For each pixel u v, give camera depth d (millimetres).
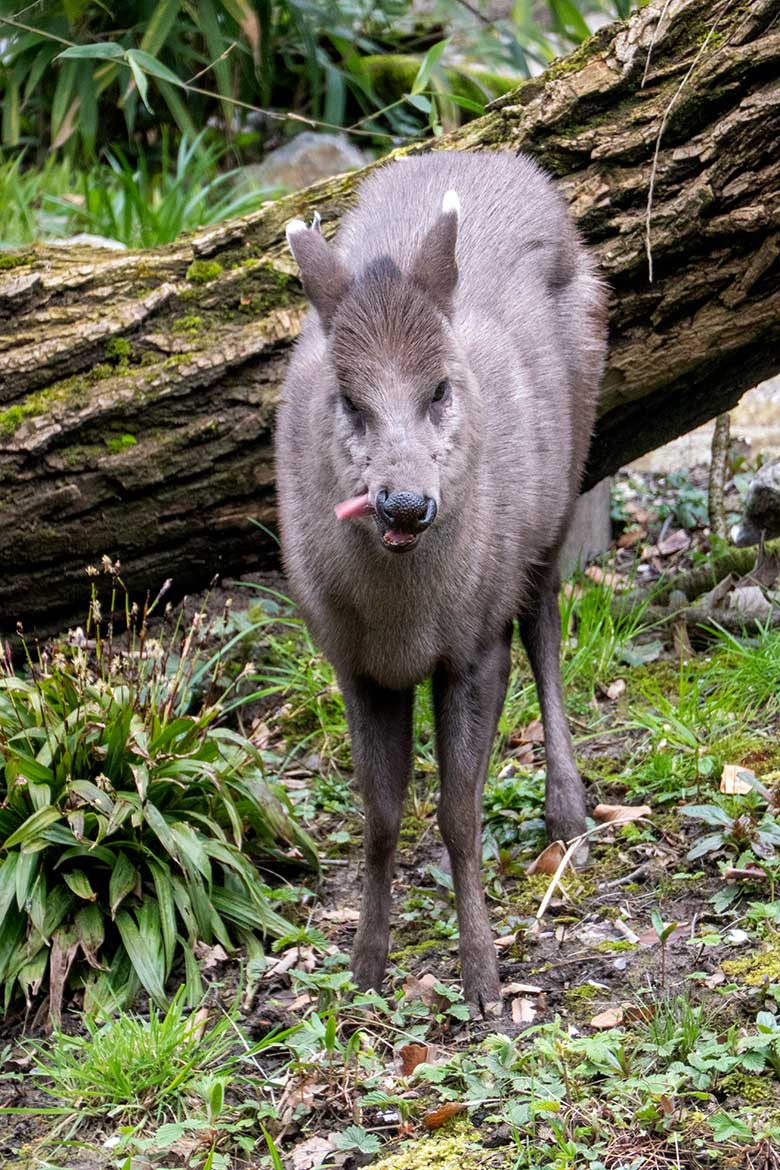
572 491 7980
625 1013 5855
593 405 8055
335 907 7355
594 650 9219
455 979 6531
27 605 8758
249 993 6555
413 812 8078
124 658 7461
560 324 7730
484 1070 5660
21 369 8188
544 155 8477
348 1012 6277
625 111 8312
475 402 6090
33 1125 5906
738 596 9422
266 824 7461
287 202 8828
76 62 13703
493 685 6594
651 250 8195
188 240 8852
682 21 8094
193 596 9625
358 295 5832
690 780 7629
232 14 11336
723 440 10375
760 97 7844
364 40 16938
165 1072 5914
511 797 7934
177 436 8281
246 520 8648
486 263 7414
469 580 6238
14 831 6984
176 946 6941
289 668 9211
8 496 8211
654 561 10992
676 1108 5312
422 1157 5273
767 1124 5125
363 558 6020
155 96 15672
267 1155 5523
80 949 6797
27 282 8312
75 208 13422
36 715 7203
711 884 6766
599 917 6727
